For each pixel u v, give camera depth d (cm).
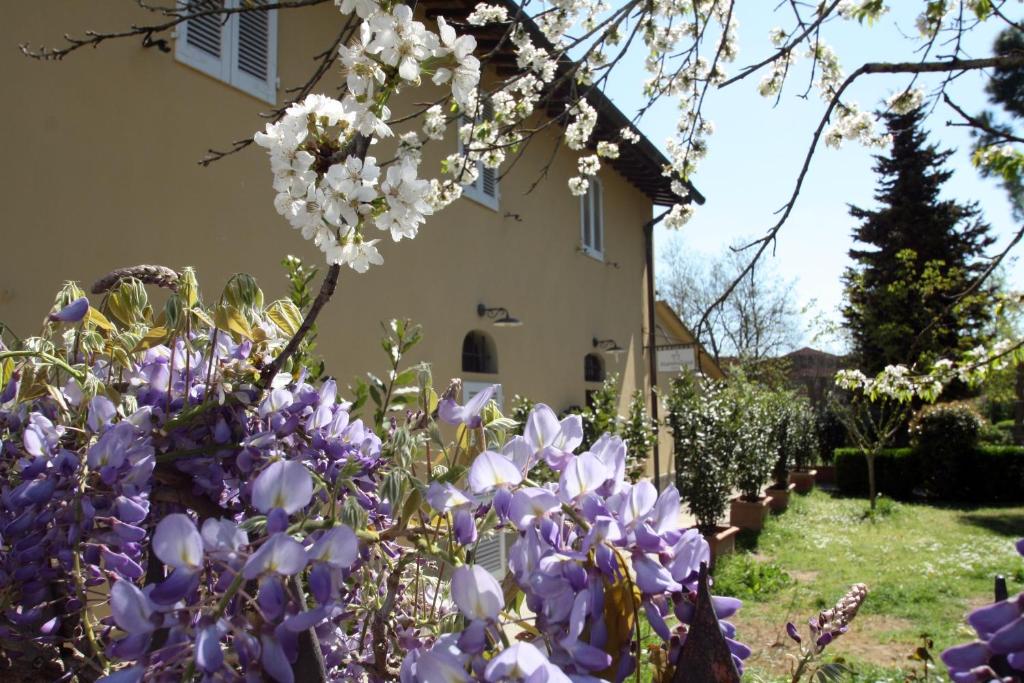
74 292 131
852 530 1271
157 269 125
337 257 119
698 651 74
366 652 110
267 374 112
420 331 171
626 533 82
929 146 2567
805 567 926
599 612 78
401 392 155
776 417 1566
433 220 738
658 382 1425
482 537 97
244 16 521
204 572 72
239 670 70
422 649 79
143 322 128
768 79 508
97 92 423
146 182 448
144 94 450
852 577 862
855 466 1905
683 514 1244
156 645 72
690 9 450
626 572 79
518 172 924
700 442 1011
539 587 77
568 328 1034
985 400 2711
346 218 121
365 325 623
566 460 95
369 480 114
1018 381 2092
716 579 809
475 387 791
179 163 470
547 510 83
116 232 429
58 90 402
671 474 1441
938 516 1466
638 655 78
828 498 1784
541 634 80
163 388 115
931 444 1806
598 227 1180
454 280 765
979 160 528
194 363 123
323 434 117
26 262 383
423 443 114
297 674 72
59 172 401
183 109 475
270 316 131
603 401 902
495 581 77
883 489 1872
